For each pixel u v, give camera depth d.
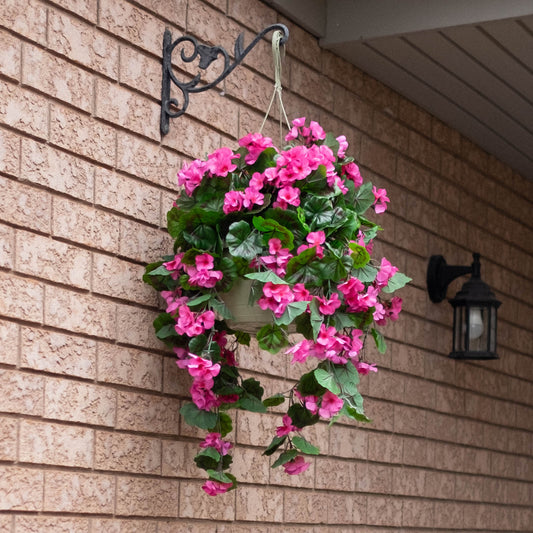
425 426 6.25
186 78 4.51
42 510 3.60
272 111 5.07
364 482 5.61
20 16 3.63
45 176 3.70
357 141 5.72
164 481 4.18
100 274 3.92
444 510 6.43
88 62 3.92
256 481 4.77
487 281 7.13
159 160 4.28
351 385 3.74
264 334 3.72
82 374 3.80
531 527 7.65
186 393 4.32
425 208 6.35
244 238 3.71
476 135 6.85
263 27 5.04
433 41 5.45
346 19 5.43
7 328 3.50
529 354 7.74
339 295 3.78
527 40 5.43
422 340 6.26
